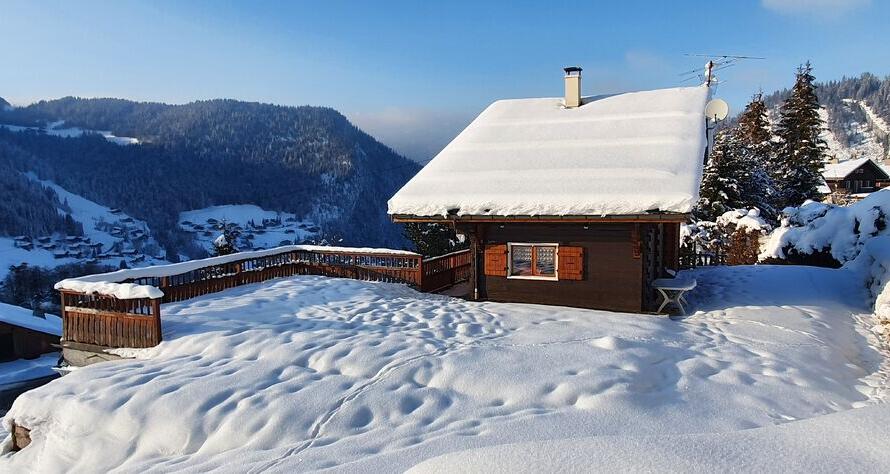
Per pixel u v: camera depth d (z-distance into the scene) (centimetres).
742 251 2212
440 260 1630
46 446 731
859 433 406
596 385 725
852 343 1009
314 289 1441
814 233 1814
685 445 396
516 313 1191
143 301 996
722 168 2911
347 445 608
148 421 714
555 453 397
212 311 1173
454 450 552
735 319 1124
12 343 2762
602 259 1252
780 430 425
